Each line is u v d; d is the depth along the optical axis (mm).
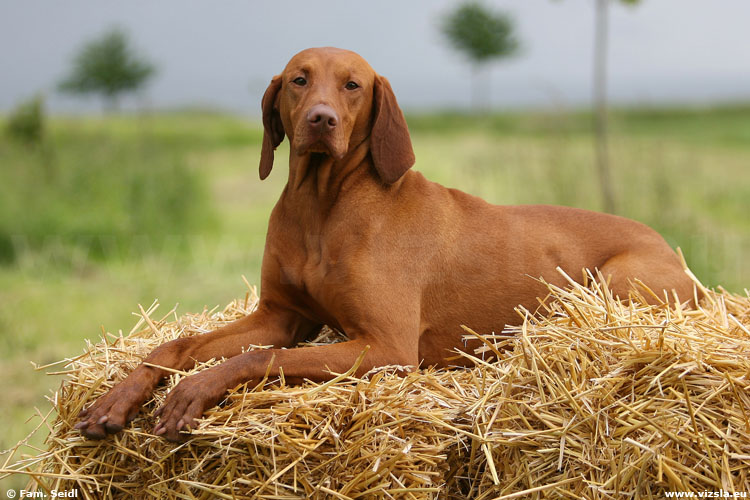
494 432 2957
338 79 3588
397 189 3740
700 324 3221
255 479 2861
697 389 2885
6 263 8930
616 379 2922
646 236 4109
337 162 3623
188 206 10695
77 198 10484
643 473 2734
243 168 17812
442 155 17625
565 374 2994
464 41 44531
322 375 3221
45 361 5891
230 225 11156
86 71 37531
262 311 3879
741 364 2881
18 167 11266
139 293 7660
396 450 2854
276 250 3791
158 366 3174
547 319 3330
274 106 3924
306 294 3715
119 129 23141
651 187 8227
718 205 10406
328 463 2848
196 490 2916
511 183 9562
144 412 3039
